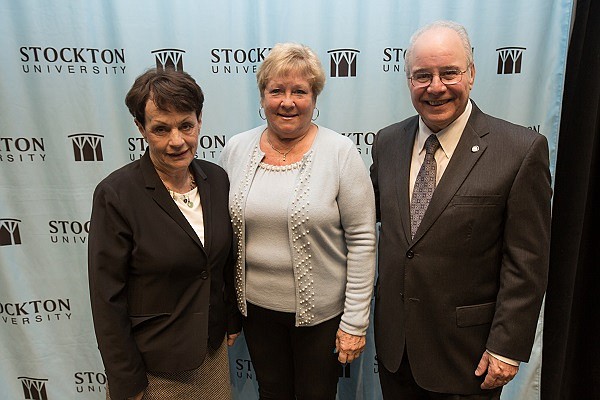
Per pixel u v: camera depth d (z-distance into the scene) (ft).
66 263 5.22
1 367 5.40
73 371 5.51
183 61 4.78
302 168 3.82
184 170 3.56
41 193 5.00
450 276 3.40
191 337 3.58
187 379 3.75
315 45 4.79
